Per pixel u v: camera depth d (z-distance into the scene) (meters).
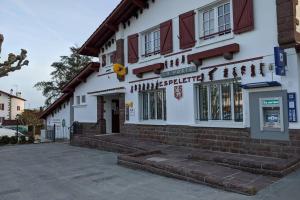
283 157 8.80
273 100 9.02
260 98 9.35
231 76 10.17
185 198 6.36
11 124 45.00
